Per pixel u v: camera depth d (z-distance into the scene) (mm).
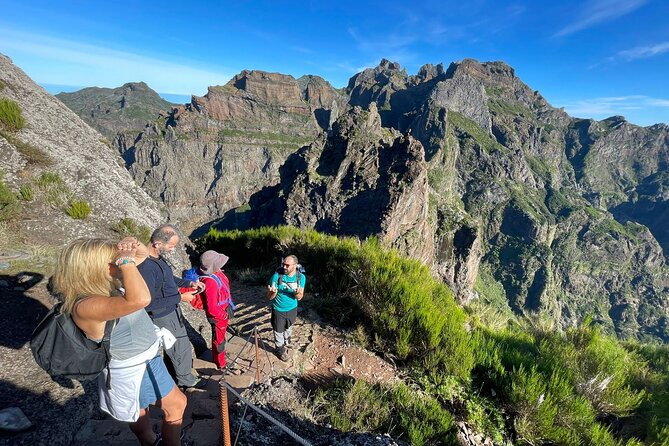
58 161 8805
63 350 2223
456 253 145625
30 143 8609
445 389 5879
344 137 140500
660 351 10484
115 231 8219
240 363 5434
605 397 6496
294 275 5535
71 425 3371
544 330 11141
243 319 7324
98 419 3539
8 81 10695
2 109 8383
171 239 3811
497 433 5465
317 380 5508
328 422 4441
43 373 3938
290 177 149250
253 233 13281
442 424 4758
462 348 6336
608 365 7738
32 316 4848
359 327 6977
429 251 132750
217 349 5031
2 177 7438
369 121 144250
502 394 6055
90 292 2195
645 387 7566
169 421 2877
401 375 6152
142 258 3605
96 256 2189
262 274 10438
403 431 4590
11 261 5895
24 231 6840
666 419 6086
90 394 3820
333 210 130500
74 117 12203
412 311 6852
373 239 10680
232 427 3693
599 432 5453
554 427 5457
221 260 4930
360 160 133625
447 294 8727
